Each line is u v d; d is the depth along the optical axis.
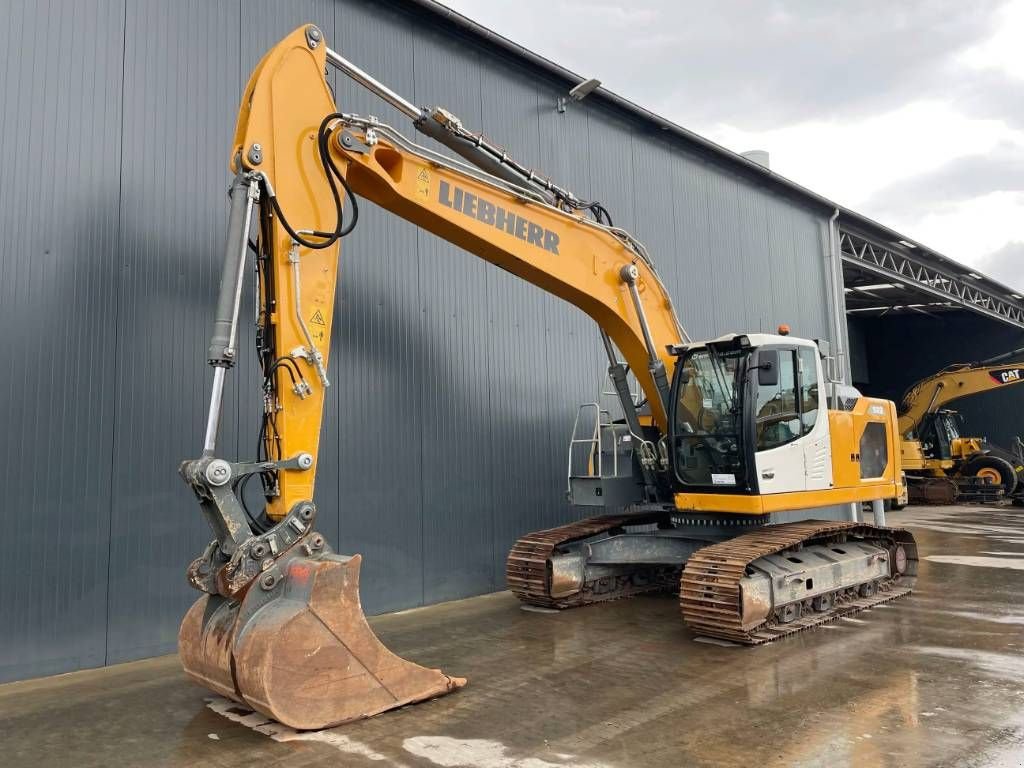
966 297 24.30
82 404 6.41
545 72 10.86
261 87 5.16
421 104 9.24
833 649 6.46
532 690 5.43
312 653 4.64
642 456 8.28
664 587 9.42
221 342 4.71
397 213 6.27
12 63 6.28
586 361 10.96
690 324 13.32
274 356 5.10
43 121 6.39
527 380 10.10
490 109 10.09
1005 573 10.29
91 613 6.33
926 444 23.22
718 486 7.55
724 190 14.49
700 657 6.27
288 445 4.99
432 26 9.48
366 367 8.32
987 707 4.94
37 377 6.20
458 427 9.19
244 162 5.00
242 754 4.33
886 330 29.84
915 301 26.19
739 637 6.54
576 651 6.51
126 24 6.93
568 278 7.18
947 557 11.77
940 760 4.09
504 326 9.89
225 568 4.61
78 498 6.33
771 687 5.43
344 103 8.48
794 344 7.95
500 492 9.58
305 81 5.41
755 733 4.53
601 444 8.64
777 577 6.89
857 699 5.13
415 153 6.02
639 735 4.53
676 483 7.84
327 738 4.53
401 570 8.45
